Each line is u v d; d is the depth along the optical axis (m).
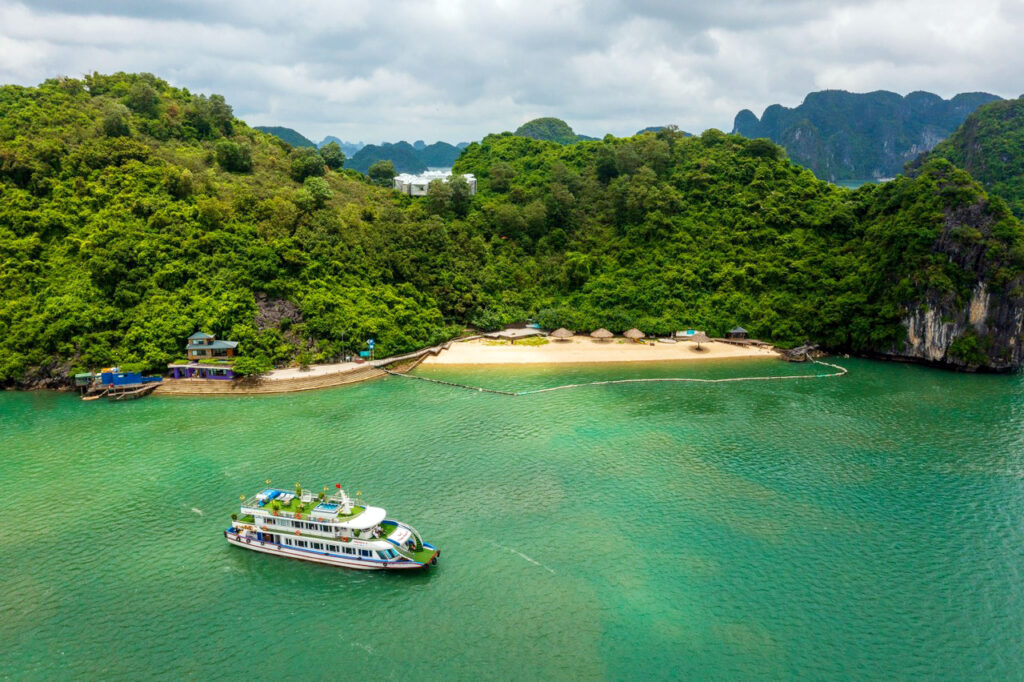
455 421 110.00
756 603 63.03
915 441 101.25
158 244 139.88
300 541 71.12
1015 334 139.88
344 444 99.88
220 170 171.88
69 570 68.19
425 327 157.12
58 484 86.25
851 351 158.88
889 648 57.25
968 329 142.25
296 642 58.53
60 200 145.12
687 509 80.38
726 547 72.25
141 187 149.75
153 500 82.50
